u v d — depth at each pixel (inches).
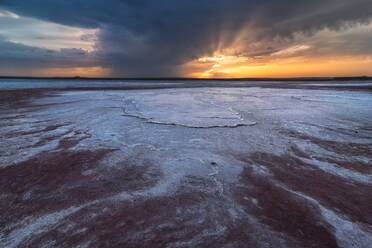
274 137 177.0
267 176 104.3
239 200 81.9
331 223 68.6
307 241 60.2
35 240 59.5
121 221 67.6
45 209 74.0
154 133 186.4
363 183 97.1
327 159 127.6
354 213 74.1
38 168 108.8
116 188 89.7
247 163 121.1
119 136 174.9
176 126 214.5
